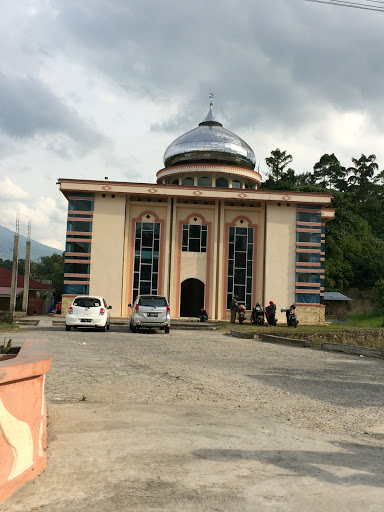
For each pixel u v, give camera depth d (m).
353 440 5.09
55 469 3.78
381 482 3.73
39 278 60.12
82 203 29.94
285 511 3.15
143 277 30.55
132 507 3.15
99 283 29.44
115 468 3.82
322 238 32.53
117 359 10.89
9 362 3.51
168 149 36.28
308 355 13.44
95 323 19.62
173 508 3.15
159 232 31.02
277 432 5.15
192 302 35.19
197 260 31.12
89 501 3.23
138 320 19.75
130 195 30.44
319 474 3.85
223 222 31.31
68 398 6.63
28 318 26.36
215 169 33.06
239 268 31.23
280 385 8.40
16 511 3.07
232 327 24.72
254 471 3.86
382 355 13.08
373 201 71.56
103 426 5.10
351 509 3.21
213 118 37.03
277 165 69.88
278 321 30.25
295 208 31.17
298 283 30.48
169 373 9.16
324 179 75.12
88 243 29.69
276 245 30.81
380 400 7.46
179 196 30.25
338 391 8.09
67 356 10.99
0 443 3.35
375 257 56.84
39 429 3.81
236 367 10.48
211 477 3.70
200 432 4.96
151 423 5.27
